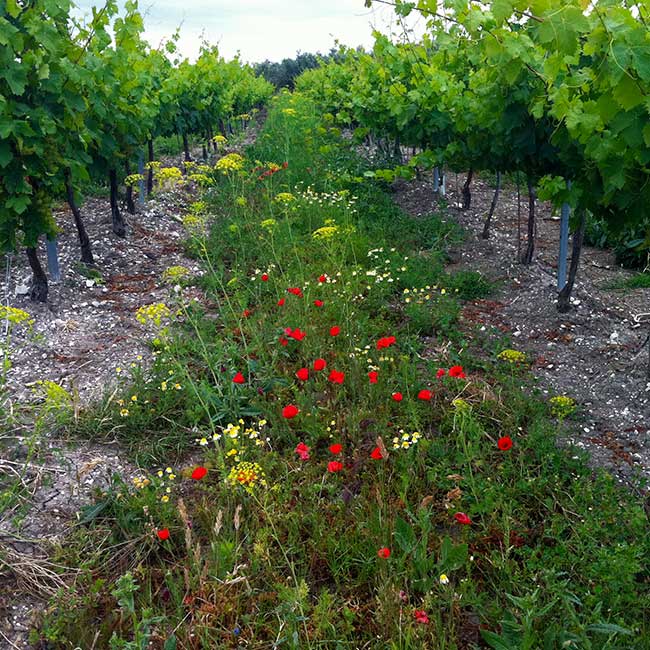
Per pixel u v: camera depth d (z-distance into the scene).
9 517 3.18
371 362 4.49
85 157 6.03
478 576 2.81
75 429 3.91
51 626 2.54
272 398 4.15
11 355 4.92
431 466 3.50
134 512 3.13
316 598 2.72
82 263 6.74
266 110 33.28
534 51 3.84
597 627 2.24
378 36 8.44
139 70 7.96
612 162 3.66
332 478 3.41
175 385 4.03
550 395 4.37
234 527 3.03
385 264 6.36
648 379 4.50
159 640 2.48
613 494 3.15
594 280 6.72
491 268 6.92
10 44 4.78
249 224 7.61
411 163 6.95
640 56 2.70
